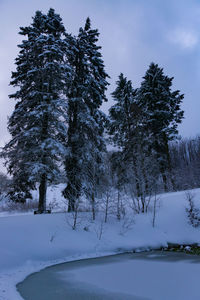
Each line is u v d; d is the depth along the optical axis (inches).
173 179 848.9
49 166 517.3
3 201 1028.5
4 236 323.0
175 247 424.5
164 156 871.7
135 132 743.1
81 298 175.9
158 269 267.9
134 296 180.1
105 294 184.9
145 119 859.4
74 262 308.5
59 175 516.7
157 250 408.2
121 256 352.2
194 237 452.1
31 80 588.4
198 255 356.2
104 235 421.7
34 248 317.4
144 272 254.4
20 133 530.0
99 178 514.6
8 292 188.7
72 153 580.1
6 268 260.2
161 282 215.8
